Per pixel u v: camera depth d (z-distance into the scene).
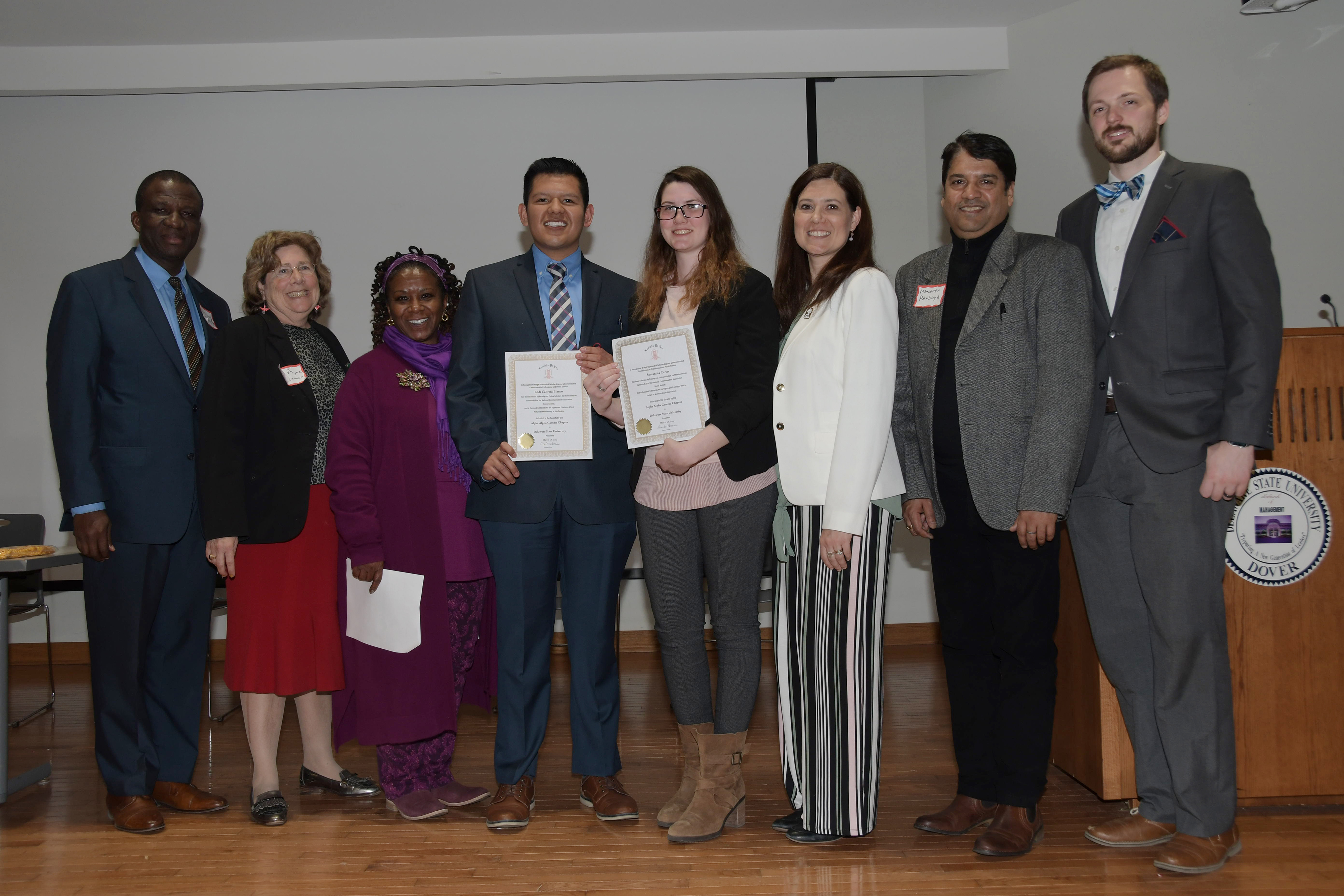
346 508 2.49
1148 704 2.27
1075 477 2.10
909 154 5.82
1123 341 2.19
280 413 2.61
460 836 2.40
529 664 2.44
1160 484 2.14
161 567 2.59
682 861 2.19
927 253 2.43
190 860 2.28
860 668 2.19
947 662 2.37
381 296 2.75
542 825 2.46
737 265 2.32
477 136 5.33
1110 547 2.29
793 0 4.72
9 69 5.07
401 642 2.44
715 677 4.60
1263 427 2.01
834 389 2.21
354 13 4.78
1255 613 2.40
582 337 2.46
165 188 2.59
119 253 5.28
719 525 2.26
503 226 5.33
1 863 2.28
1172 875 2.06
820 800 2.22
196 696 2.72
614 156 5.35
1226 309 2.07
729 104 5.35
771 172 5.35
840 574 2.18
